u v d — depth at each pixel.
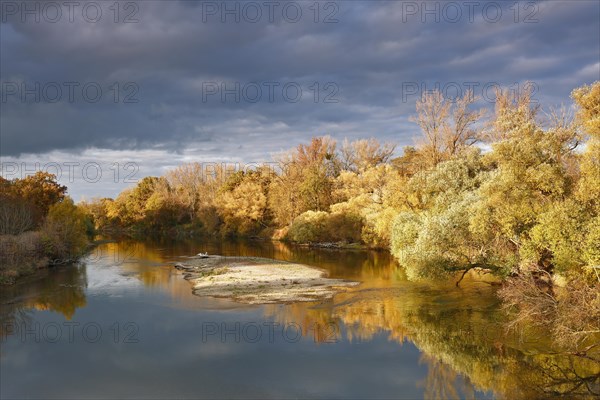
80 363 20.70
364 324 26.50
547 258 27.17
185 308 31.03
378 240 62.84
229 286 38.34
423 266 31.75
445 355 21.14
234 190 99.69
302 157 91.88
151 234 116.31
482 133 54.06
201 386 18.11
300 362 20.59
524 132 27.12
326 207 81.25
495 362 20.06
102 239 98.75
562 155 26.70
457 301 30.83
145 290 37.50
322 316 28.42
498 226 28.52
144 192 122.69
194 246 78.44
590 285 22.36
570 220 23.17
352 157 90.38
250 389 17.81
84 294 35.97
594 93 25.66
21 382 18.62
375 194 67.56
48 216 58.66
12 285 40.03
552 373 18.64
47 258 51.72
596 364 19.28
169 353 21.91
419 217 38.59
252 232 94.88
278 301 32.78
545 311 21.47
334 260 54.84
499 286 34.38
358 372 19.39
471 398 16.75
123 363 20.67
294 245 76.69
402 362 20.53
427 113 57.47
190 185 116.25
